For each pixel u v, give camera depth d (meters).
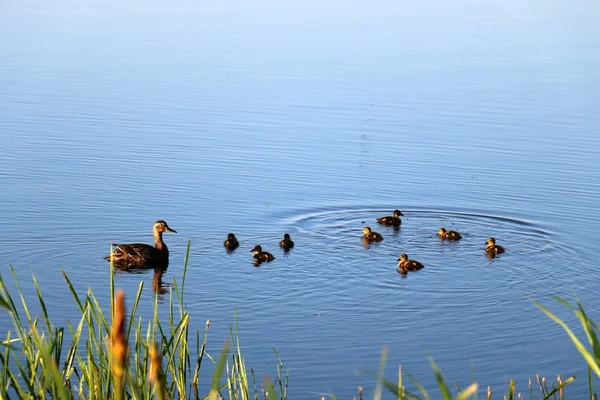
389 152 27.39
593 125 30.25
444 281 19.19
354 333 16.39
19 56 38.84
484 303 18.00
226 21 48.44
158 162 25.94
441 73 37.47
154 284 18.78
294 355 15.31
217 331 16.33
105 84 34.44
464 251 21.00
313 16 50.59
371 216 23.03
